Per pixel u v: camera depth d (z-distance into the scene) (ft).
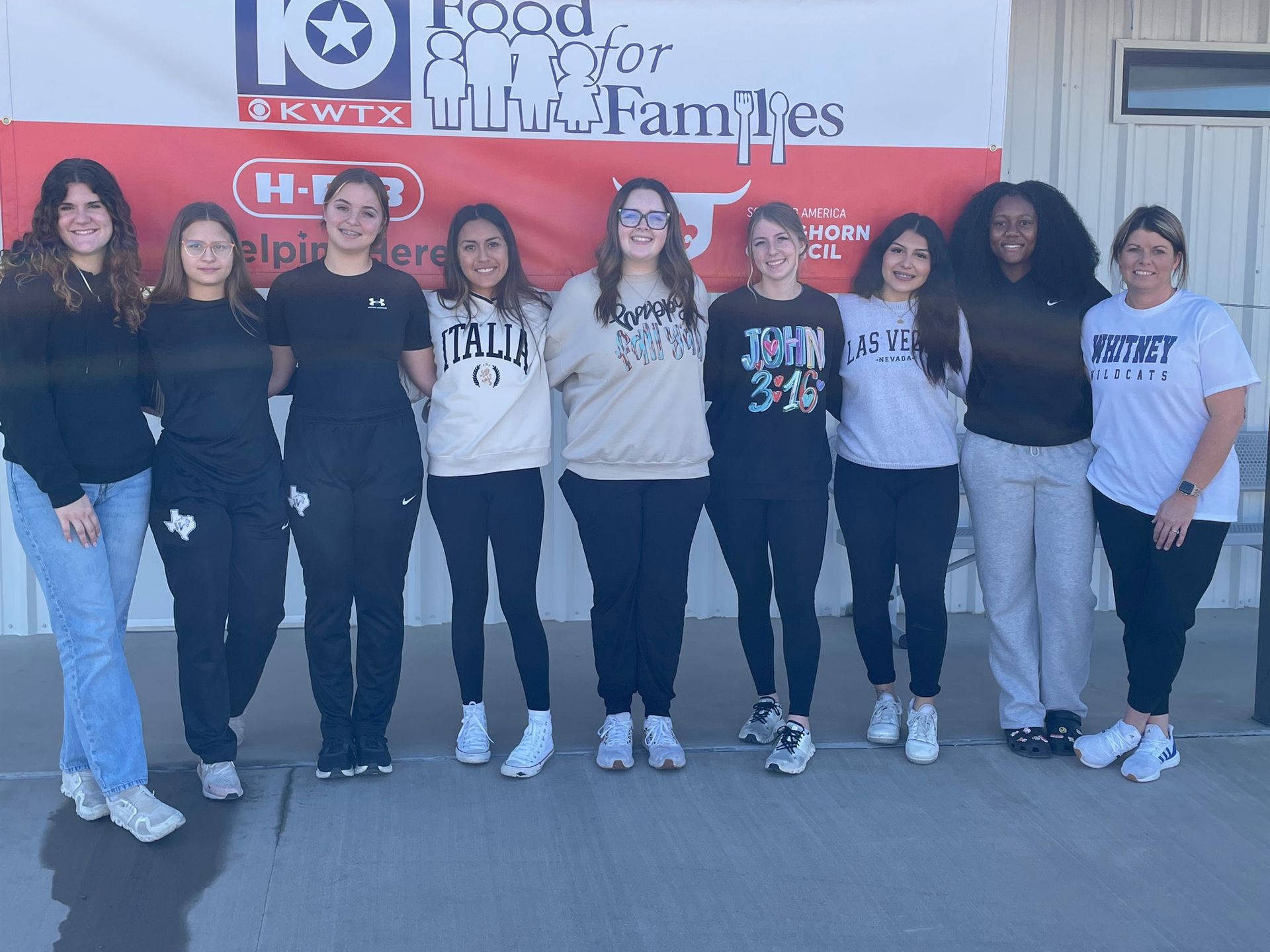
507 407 10.71
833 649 15.52
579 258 12.02
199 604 10.03
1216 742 12.20
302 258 11.59
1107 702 13.57
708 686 13.92
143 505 9.95
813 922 8.62
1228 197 17.15
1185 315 10.88
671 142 11.94
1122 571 11.40
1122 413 11.14
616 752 11.21
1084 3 16.52
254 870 9.21
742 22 11.83
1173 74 16.85
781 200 12.14
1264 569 12.66
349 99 11.44
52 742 11.74
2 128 10.92
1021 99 16.58
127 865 9.23
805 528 11.26
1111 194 16.94
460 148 11.68
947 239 12.31
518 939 8.34
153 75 11.09
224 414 9.98
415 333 10.73
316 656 10.74
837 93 12.03
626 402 10.80
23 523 9.46
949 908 8.85
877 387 11.34
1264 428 17.37
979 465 11.72
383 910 8.66
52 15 10.85
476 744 11.27
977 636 16.28
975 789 10.96
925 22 12.00
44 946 8.16
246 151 11.34
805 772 11.29
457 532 10.84
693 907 8.79
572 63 11.71
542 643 11.19
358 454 10.35
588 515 11.08
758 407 11.17
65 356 9.34
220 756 10.38
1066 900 9.00
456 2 11.46
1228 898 9.05
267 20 11.19
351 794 10.59
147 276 11.34
